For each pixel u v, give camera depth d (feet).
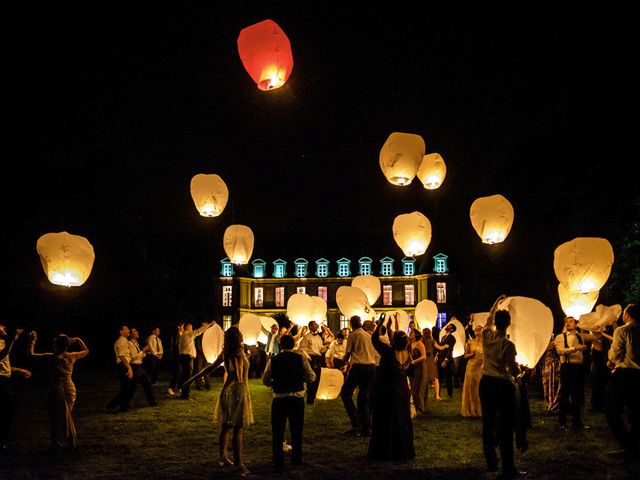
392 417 24.76
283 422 23.41
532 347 24.21
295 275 172.14
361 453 26.18
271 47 20.26
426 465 23.73
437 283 164.14
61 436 27.07
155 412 38.99
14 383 61.16
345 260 171.94
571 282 29.37
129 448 27.50
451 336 46.78
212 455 25.96
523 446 25.29
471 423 34.01
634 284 61.62
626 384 24.17
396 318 28.60
